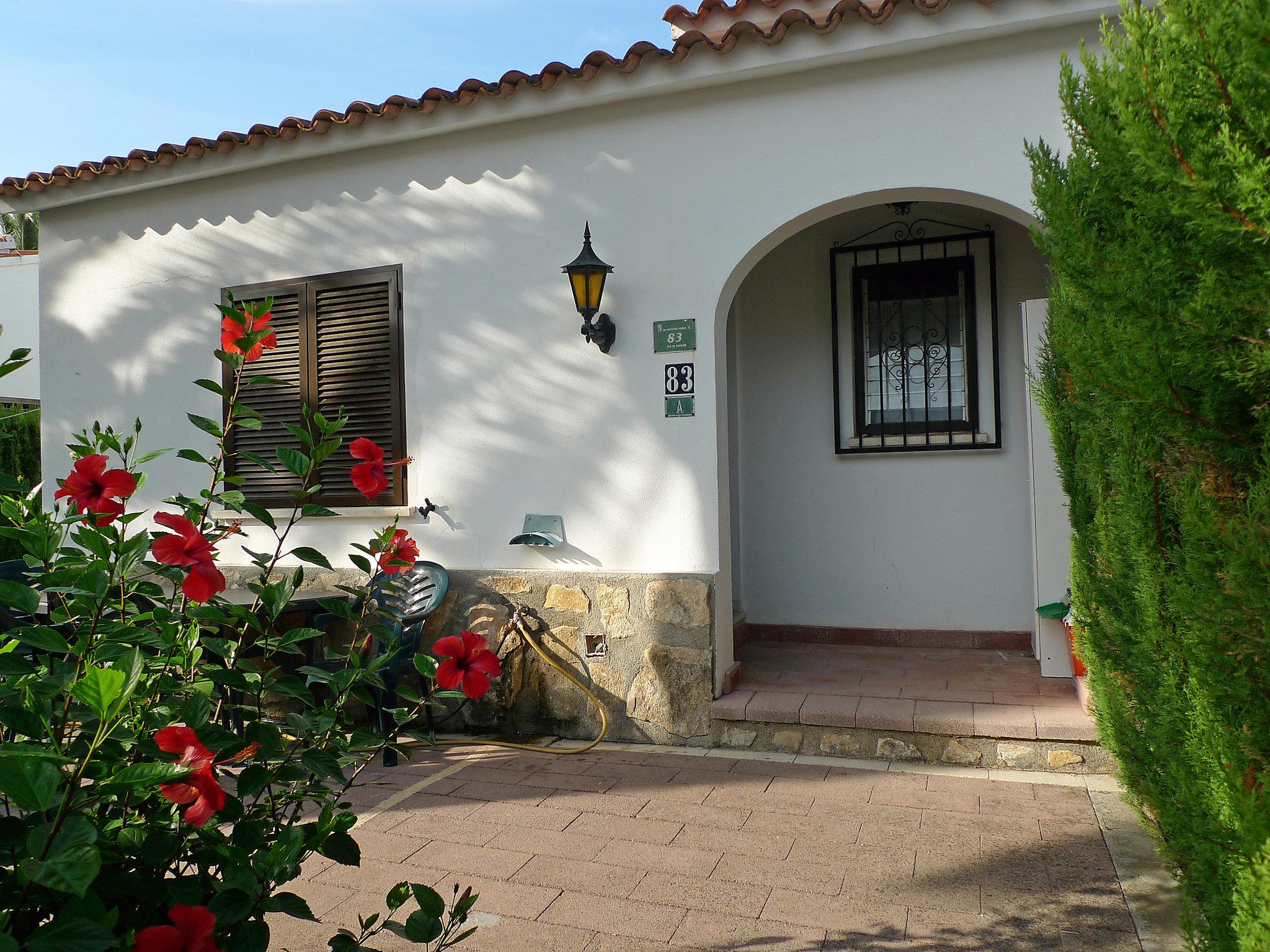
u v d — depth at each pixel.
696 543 5.11
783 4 6.93
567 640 5.29
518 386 5.50
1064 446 3.71
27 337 14.57
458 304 5.64
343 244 5.97
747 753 4.87
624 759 4.83
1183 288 2.25
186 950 1.49
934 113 4.68
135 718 1.77
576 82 5.06
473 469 5.60
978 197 4.66
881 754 4.68
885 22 4.52
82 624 1.83
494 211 5.56
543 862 3.54
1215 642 1.98
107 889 1.62
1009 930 2.95
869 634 6.42
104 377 6.72
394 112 5.43
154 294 6.56
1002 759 4.50
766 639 6.65
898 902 3.16
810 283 6.59
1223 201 1.97
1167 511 2.44
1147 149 2.12
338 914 3.15
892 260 6.38
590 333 5.15
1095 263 2.61
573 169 5.37
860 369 6.44
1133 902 3.12
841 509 6.51
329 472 5.99
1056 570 5.33
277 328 6.16
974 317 6.20
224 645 2.00
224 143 5.88
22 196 6.70
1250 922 1.82
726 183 5.05
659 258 5.18
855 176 4.81
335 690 2.08
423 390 5.73
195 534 1.85
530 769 4.71
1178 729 2.35
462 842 3.75
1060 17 4.34
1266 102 1.96
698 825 3.88
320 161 6.01
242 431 6.28
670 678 5.05
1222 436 2.16
